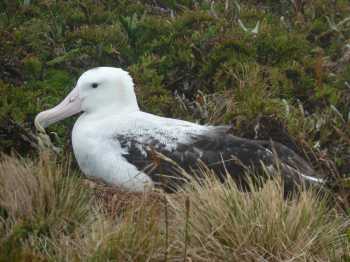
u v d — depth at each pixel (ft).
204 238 33.60
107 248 32.12
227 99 46.16
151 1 55.77
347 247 33.73
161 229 33.86
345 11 56.34
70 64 49.03
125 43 50.55
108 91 40.75
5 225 34.09
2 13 52.01
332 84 49.98
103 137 39.81
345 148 44.91
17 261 31.48
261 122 44.39
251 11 54.39
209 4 55.26
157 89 47.06
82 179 37.70
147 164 39.14
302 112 46.16
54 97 46.14
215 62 48.62
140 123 40.11
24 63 47.67
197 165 39.09
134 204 35.14
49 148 40.11
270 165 39.06
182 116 45.83
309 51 52.08
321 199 38.63
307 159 43.27
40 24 50.96
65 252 32.48
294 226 34.01
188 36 51.21
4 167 36.27
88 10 53.47
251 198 34.94
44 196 35.01
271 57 50.21
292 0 56.29
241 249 33.17
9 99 44.62
